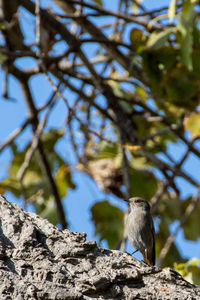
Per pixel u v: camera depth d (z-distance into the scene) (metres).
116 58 13.75
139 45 12.02
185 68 12.52
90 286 5.48
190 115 13.73
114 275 5.61
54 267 5.62
